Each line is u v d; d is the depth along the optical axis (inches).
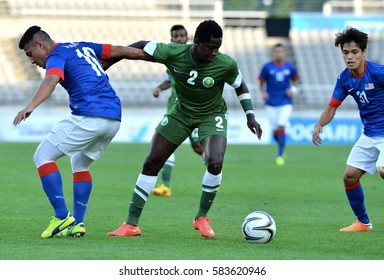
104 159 2878.9
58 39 5260.8
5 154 3041.3
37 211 1455.5
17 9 5354.3
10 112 4023.1
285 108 2790.4
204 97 1143.6
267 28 5492.1
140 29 5403.5
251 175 2340.1
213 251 1021.2
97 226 1273.4
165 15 5442.9
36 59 1116.5
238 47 5354.3
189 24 5433.1
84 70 1100.5
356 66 1165.7
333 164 2807.6
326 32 5467.5
